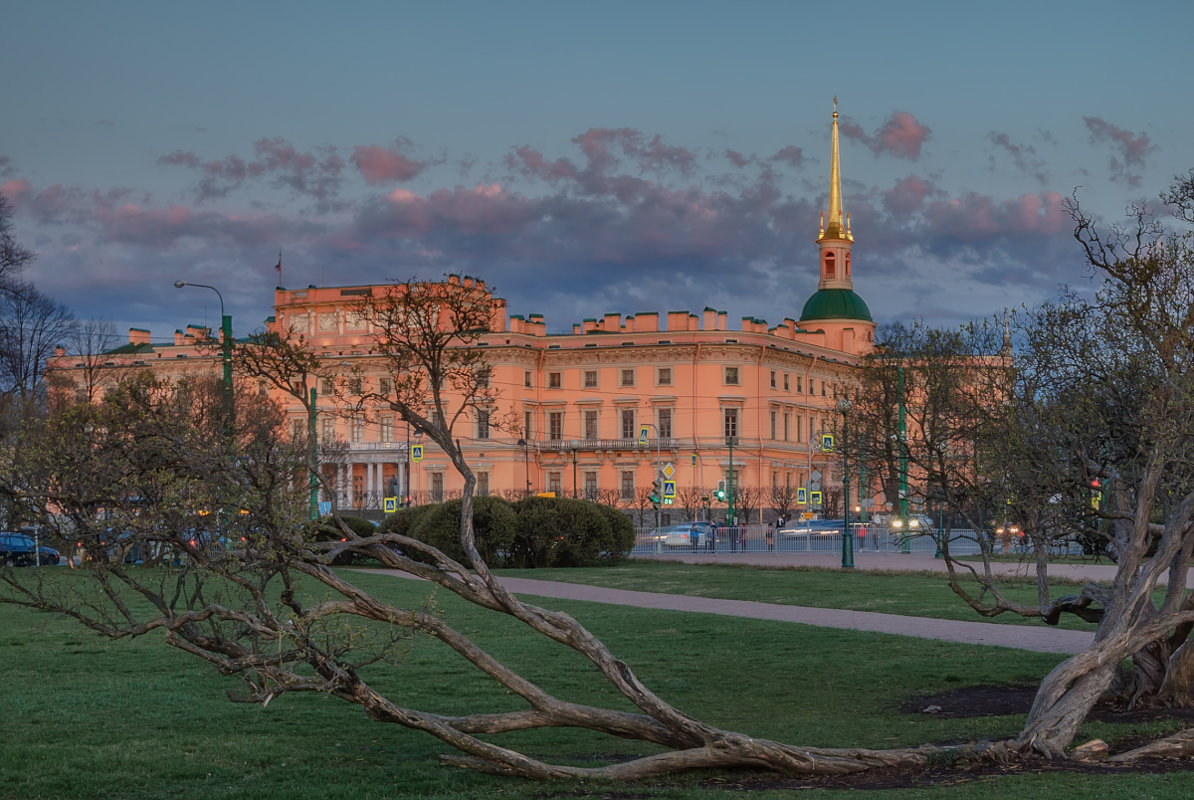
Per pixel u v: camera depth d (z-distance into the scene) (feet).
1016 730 50.37
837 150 478.59
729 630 85.30
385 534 46.83
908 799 38.47
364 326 380.78
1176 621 49.19
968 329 75.00
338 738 50.75
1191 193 54.85
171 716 54.24
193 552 41.39
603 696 60.54
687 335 396.37
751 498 373.20
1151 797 37.60
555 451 408.67
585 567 165.27
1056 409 55.57
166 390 54.44
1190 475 52.80
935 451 65.00
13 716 53.67
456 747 43.83
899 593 113.60
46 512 42.01
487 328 50.90
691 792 40.65
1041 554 58.18
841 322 464.65
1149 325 53.47
